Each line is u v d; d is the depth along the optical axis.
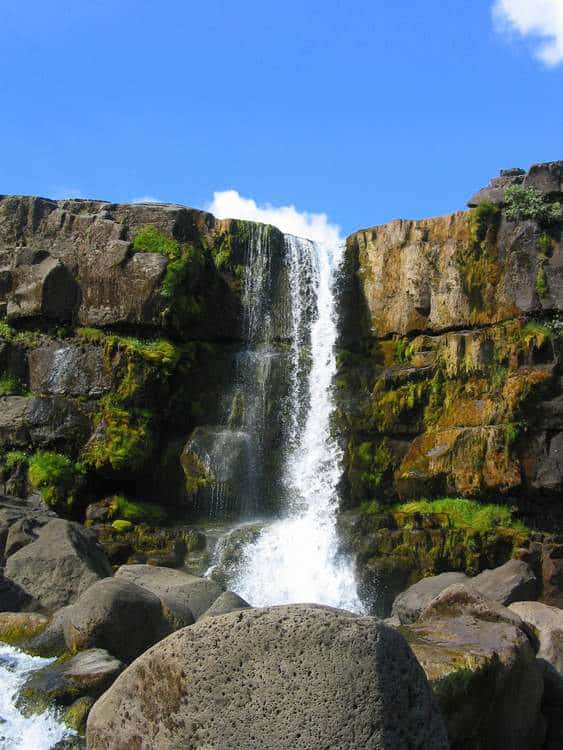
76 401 24.89
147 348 25.42
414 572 22.97
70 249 26.86
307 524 23.91
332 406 26.78
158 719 8.31
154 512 24.25
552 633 13.73
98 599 13.32
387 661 7.89
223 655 8.10
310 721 7.71
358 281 28.58
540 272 25.09
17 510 19.62
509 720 11.48
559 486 23.48
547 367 24.22
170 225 27.23
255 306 28.08
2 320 26.72
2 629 14.51
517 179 26.94
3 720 11.84
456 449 24.56
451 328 26.45
